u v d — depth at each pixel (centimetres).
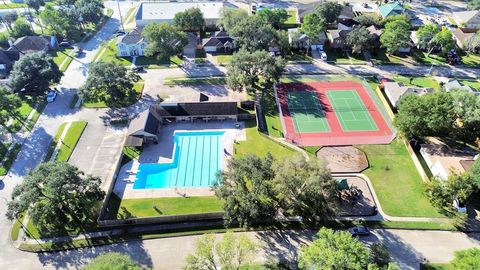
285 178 6134
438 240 6481
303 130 9125
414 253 6247
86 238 6556
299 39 12469
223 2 16800
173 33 11388
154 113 9119
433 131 8038
